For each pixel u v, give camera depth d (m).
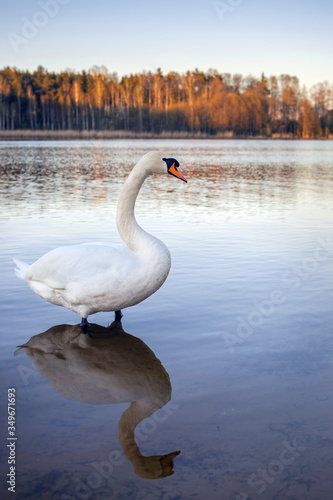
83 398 3.77
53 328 5.17
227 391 3.84
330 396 3.76
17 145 59.44
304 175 24.98
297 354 4.52
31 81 103.06
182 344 4.75
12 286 6.46
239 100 104.81
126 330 5.10
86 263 4.95
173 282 6.66
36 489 2.79
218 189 18.66
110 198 15.29
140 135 104.56
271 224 11.02
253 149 57.09
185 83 107.94
